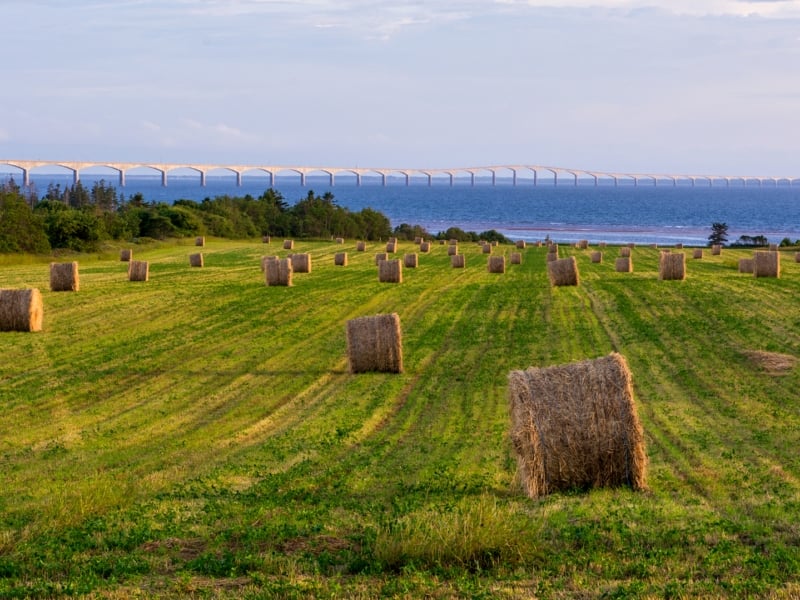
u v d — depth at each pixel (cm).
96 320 4222
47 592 1173
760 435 2064
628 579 1173
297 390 2730
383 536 1288
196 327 4009
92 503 1569
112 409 2506
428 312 4441
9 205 8981
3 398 2644
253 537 1373
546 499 1571
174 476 1838
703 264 7312
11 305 3841
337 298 5022
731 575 1166
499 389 2691
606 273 6456
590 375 1648
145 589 1183
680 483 1684
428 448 2033
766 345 3350
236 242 11544
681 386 2669
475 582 1167
